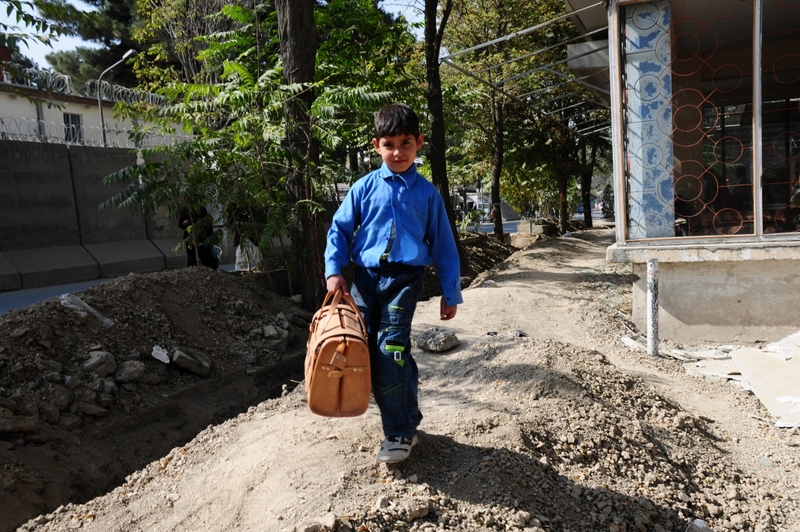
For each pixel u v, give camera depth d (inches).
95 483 179.5
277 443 140.4
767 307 270.7
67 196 619.2
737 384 224.7
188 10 567.2
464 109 717.3
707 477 152.2
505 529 111.9
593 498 128.2
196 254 372.5
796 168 361.7
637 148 297.4
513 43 674.2
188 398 230.7
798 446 173.2
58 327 223.3
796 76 373.1
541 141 903.1
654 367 239.3
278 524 109.5
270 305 323.3
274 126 327.3
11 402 183.5
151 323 254.4
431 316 285.9
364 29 449.1
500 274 478.0
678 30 354.3
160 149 343.6
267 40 430.3
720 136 386.0
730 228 297.4
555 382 179.0
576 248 671.8
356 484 120.5
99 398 204.4
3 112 788.6
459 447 139.1
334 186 375.6
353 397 114.0
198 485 133.1
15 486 159.0
